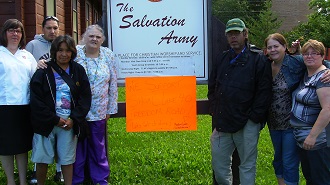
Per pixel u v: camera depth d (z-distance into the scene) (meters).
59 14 9.85
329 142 3.69
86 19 13.95
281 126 4.11
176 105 4.67
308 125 3.74
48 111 3.99
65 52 4.07
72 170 4.41
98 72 4.37
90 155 4.62
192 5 4.64
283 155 4.14
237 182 4.75
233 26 4.04
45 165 4.32
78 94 4.20
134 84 4.64
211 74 4.40
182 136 7.86
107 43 4.64
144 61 4.68
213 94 4.41
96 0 15.95
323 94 3.59
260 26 32.31
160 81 4.65
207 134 8.04
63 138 4.16
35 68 4.39
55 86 4.07
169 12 4.64
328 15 23.84
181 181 5.11
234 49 4.16
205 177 5.29
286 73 4.03
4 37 4.19
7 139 4.19
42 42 4.96
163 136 7.86
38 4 7.58
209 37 4.64
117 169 5.56
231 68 4.14
